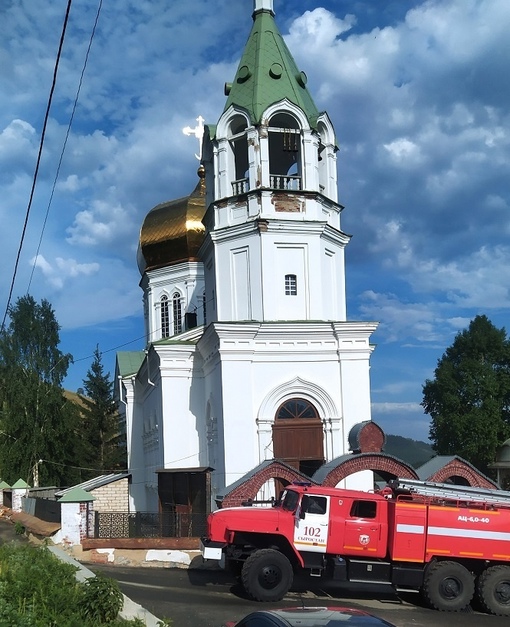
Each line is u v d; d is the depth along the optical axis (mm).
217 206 31812
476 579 19500
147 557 24281
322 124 32281
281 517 19688
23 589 13047
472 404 62375
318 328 29938
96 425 69688
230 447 28812
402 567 19391
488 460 60719
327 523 19625
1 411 61938
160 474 29531
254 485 23766
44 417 59344
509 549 19625
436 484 20531
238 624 10086
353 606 19031
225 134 31844
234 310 31094
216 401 30688
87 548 24469
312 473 29906
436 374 64688
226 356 29250
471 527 19609
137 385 46656
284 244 30812
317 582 22047
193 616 16859
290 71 31906
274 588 18719
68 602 12430
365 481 28703
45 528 27594
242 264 31156
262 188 30609
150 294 47000
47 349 62094
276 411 29781
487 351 63688
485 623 17578
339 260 32938
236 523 19578
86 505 25125
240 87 32000
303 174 31203
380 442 24969
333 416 29844
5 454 58406
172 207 46625
